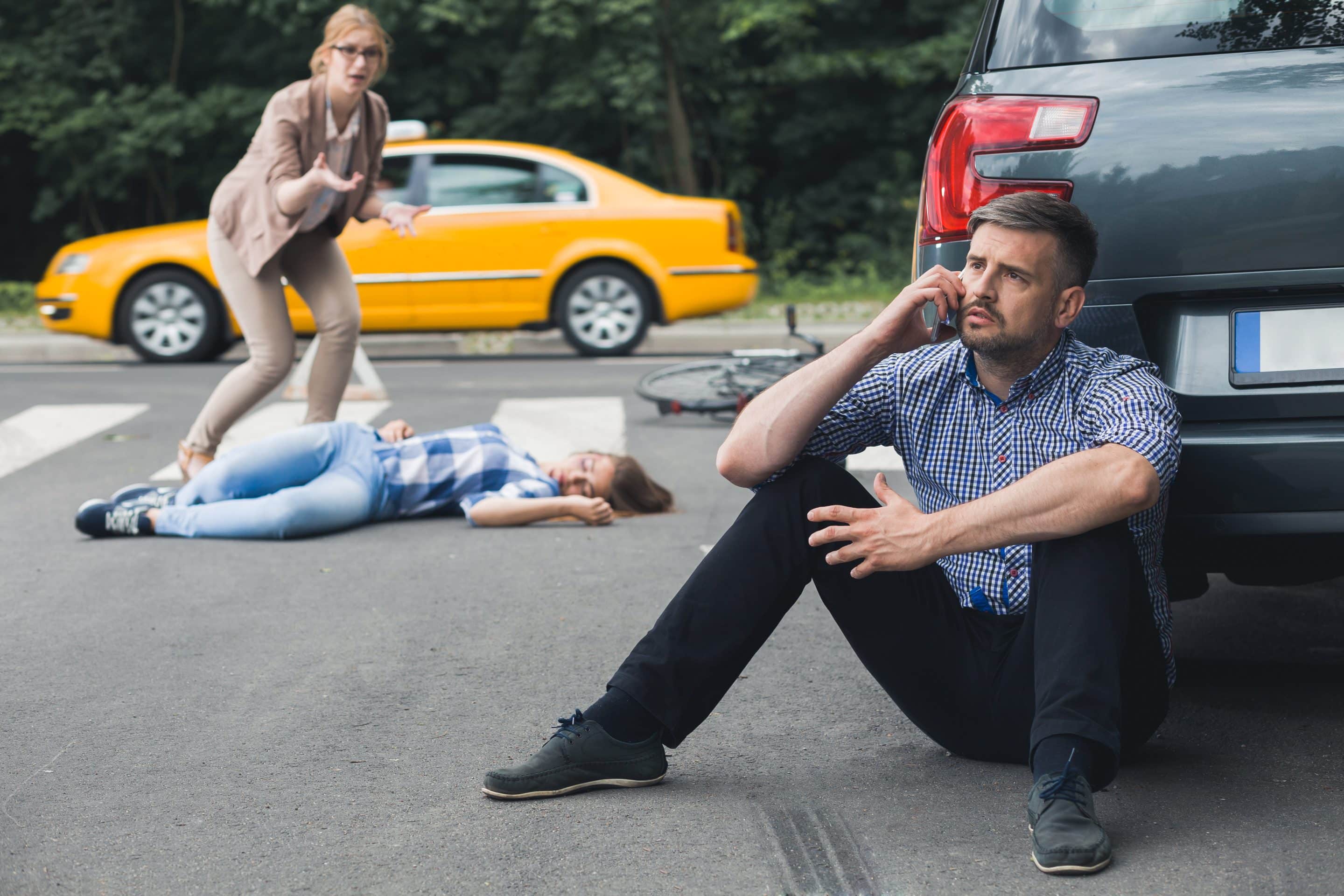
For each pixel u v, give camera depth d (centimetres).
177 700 381
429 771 326
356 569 537
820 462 306
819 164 2472
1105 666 275
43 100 2075
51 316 1362
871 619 308
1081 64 347
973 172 348
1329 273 325
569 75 2058
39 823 298
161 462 791
